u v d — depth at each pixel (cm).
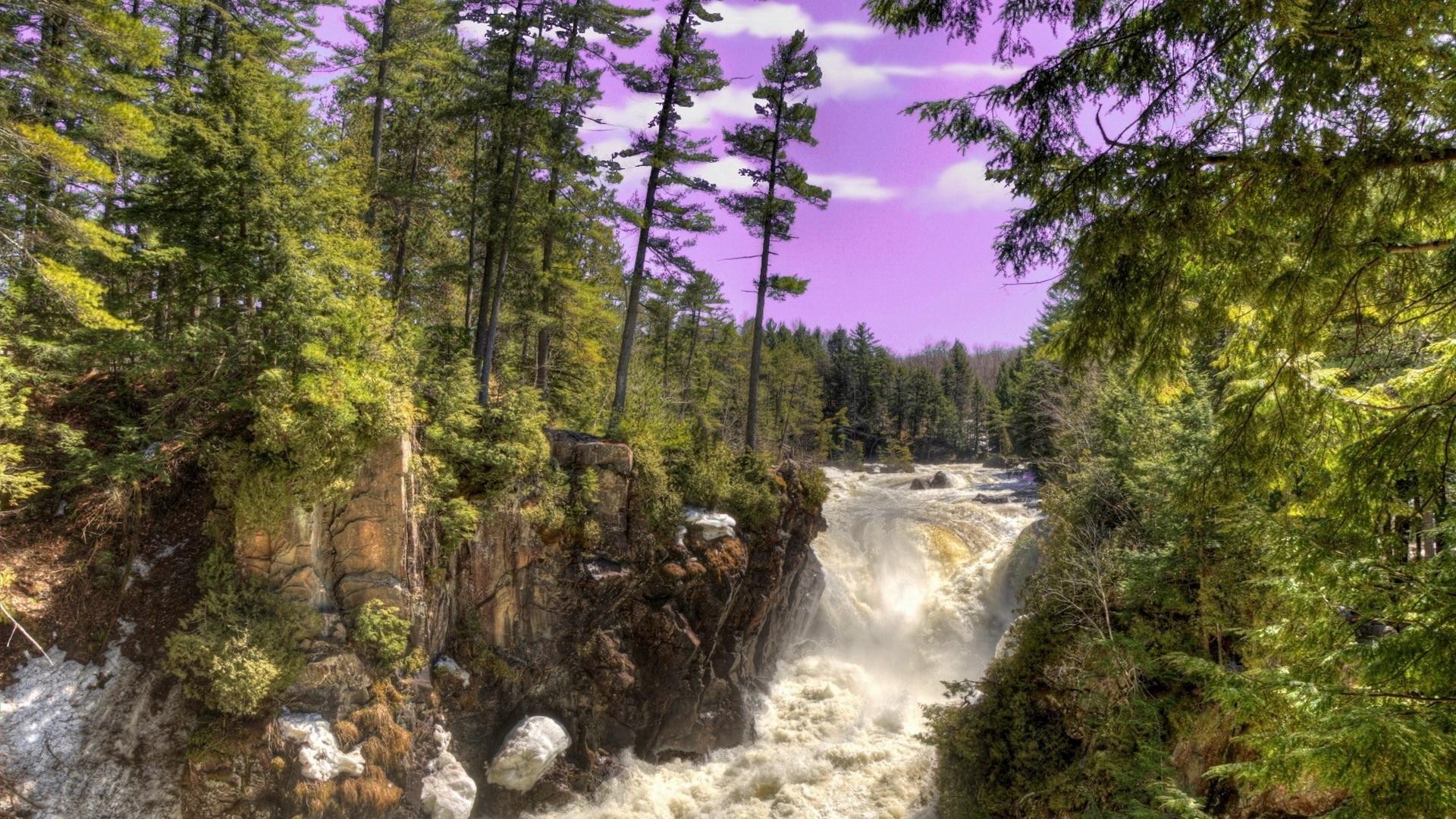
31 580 1652
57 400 1927
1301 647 700
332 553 1856
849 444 9094
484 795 2045
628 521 2470
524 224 2581
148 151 1652
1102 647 1716
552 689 2250
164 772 1589
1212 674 735
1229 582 1465
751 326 8969
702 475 2702
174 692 1655
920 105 619
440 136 3089
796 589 3125
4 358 1591
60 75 1575
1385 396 625
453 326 2534
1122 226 525
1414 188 464
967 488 5344
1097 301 571
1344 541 636
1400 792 524
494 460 2177
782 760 2448
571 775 2192
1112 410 2459
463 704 2041
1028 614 2094
